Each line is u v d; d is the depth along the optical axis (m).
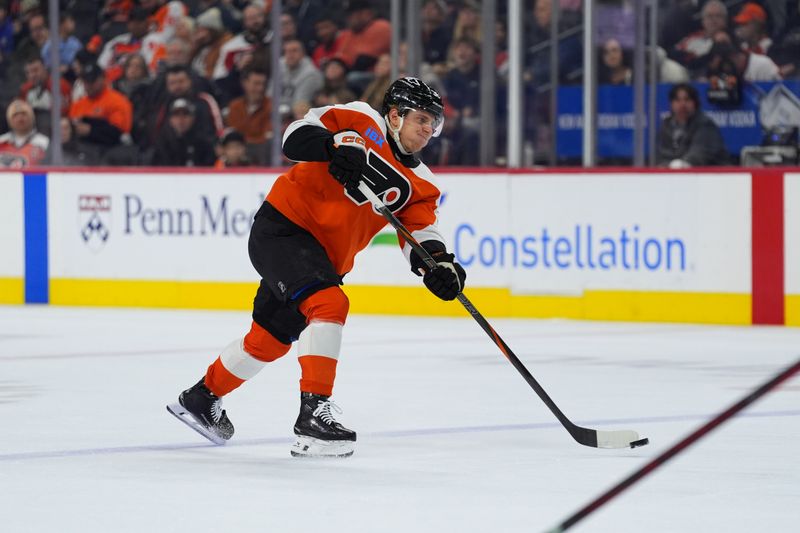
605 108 32.97
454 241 28.19
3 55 38.44
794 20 32.56
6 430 13.74
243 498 10.07
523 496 10.16
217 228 29.86
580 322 26.72
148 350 21.89
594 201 27.00
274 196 12.09
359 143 11.68
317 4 36.16
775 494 10.23
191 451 12.37
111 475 11.11
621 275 26.86
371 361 20.19
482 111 31.05
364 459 11.89
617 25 32.50
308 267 11.78
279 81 32.12
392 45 31.88
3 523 9.19
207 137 36.84
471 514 9.45
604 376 18.38
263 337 12.23
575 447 12.59
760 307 25.97
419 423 14.14
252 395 16.36
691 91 32.59
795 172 25.67
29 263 31.50
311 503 9.88
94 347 22.33
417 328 25.53
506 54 34.91
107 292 30.91
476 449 12.46
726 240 26.11
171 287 30.34
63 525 9.11
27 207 31.44
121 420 14.45
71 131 37.78
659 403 15.77
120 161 37.56
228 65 36.50
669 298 26.55
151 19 37.00
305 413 11.91
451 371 18.92
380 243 28.61
